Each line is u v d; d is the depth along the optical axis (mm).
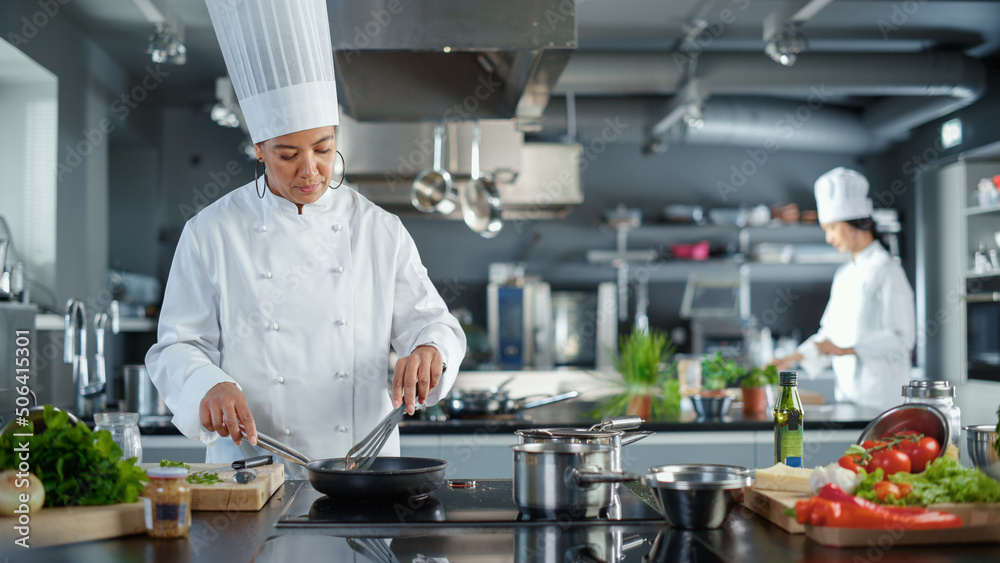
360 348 1592
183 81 4715
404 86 2832
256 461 1270
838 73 4398
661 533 1019
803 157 5941
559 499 1069
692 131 5332
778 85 4430
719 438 2412
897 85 4445
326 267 1564
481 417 2512
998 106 4867
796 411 1346
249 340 1540
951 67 4406
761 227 5766
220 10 1403
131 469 1069
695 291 5762
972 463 1169
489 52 2674
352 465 1257
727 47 4719
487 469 2381
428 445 2375
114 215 5094
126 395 2582
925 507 973
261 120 1408
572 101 5078
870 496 1013
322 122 1407
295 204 1552
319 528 1043
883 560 893
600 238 5820
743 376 2713
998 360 4484
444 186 3824
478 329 5562
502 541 979
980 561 889
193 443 2314
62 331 3451
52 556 908
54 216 3508
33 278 3473
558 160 4645
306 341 1548
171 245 5254
